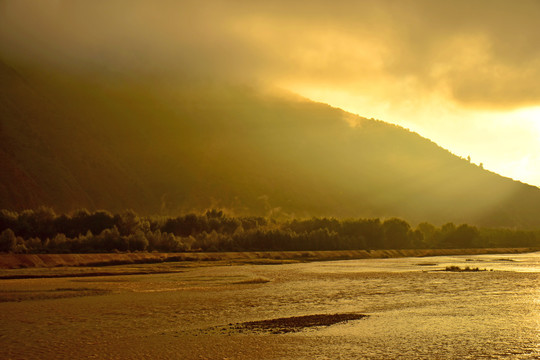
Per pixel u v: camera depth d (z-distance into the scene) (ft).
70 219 392.68
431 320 110.52
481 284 187.52
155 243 382.42
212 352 82.48
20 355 79.82
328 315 115.96
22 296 145.38
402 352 82.99
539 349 85.56
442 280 203.00
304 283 188.14
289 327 102.17
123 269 248.11
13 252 299.99
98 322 106.22
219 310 122.42
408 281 198.18
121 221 396.37
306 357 79.92
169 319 110.32
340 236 508.12
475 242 619.26
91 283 181.68
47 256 265.75
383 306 130.41
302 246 463.01
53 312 118.21
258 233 455.22
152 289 164.76
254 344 87.71
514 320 111.14
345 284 185.06
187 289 165.37
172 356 80.23
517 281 199.21
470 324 106.22
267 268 274.36
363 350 84.07
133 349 84.02
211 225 500.33
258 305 131.03
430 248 565.12
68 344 86.99
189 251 395.14
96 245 343.05
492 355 81.76
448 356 80.94
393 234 544.62
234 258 362.53
